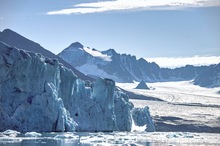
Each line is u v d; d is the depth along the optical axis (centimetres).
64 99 18788
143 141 15525
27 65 16662
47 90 17288
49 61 17900
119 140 15250
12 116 16312
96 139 15100
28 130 16625
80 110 19388
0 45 16162
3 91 16350
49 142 13625
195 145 14750
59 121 17388
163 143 14988
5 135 14988
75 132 18288
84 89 19838
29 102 16925
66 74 18775
